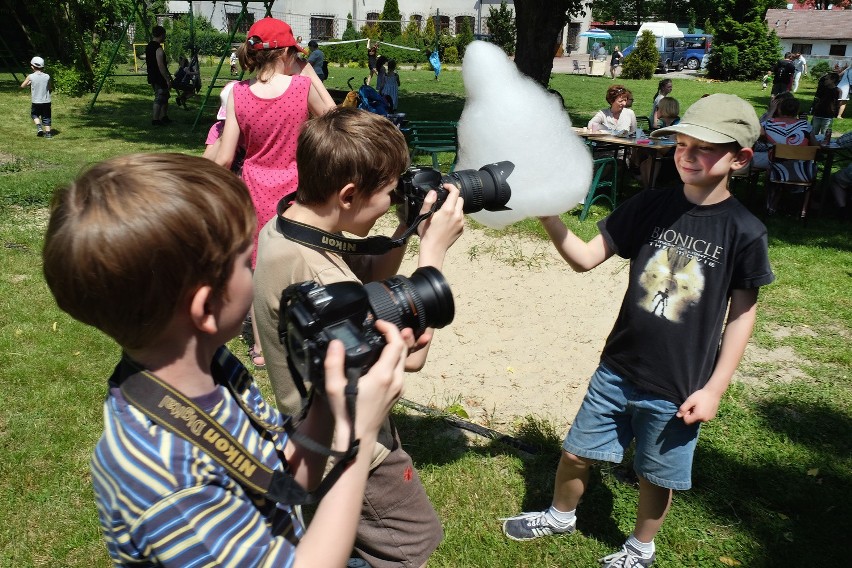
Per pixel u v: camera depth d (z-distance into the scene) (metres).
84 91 17.42
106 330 0.95
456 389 3.80
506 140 1.82
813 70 31.27
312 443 1.05
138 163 0.96
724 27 28.89
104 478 0.96
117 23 25.41
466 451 3.19
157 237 0.89
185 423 0.98
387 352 1.04
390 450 1.86
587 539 2.66
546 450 3.21
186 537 0.92
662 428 2.16
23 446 3.11
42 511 2.74
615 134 8.05
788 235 6.92
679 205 2.11
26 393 3.53
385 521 1.91
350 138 1.63
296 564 0.97
